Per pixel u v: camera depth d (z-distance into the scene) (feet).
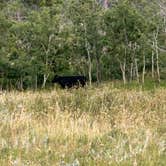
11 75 369.71
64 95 137.08
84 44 399.24
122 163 53.67
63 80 310.24
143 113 97.71
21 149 58.80
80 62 403.75
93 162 54.34
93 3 411.34
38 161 53.26
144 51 406.82
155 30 457.27
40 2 565.94
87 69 404.16
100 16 404.36
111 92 148.05
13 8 504.43
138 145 61.67
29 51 379.96
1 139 63.67
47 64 371.35
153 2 476.95
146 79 408.46
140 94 140.15
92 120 89.40
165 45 464.24
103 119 91.20
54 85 339.77
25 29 383.04
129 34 401.90
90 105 115.96
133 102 124.36
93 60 407.03
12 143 61.41
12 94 128.77
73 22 404.36
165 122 90.38
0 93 142.82
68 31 391.24
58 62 386.32
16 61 367.04
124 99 131.44
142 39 406.00
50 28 384.27
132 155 57.00
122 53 397.80
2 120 76.74
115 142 65.46
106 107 109.60
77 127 72.38
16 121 75.92
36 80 354.13
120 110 105.50
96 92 147.23
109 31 402.72
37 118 87.51
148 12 460.96
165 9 471.21
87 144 61.77
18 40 384.68
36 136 66.03
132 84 371.97
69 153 58.03
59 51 386.93
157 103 122.52
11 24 390.21
